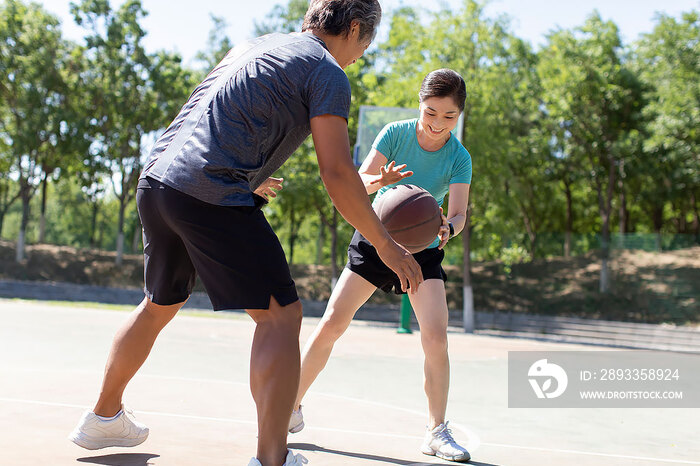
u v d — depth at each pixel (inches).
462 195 143.8
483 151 948.6
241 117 84.7
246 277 84.4
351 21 95.8
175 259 97.0
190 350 359.6
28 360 263.6
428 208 123.6
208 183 83.6
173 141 88.4
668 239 1114.1
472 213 1065.5
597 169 1198.3
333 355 384.8
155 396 183.6
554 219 1606.8
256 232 85.7
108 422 106.3
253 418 157.4
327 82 84.7
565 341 874.8
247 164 86.5
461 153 145.3
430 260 137.6
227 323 661.3
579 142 1200.2
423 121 134.1
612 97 1125.7
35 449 105.9
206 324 626.2
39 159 1376.7
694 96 920.9
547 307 1075.3
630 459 138.3
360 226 84.7
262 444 82.9
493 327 1031.0
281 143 89.6
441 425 131.0
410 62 962.1
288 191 1141.1
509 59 1238.9
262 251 85.3
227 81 86.8
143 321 104.0
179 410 162.7
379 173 140.6
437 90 129.8
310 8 99.0
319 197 1184.2
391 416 179.3
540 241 1223.5
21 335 378.9
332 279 1229.1
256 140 85.9
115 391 106.3
